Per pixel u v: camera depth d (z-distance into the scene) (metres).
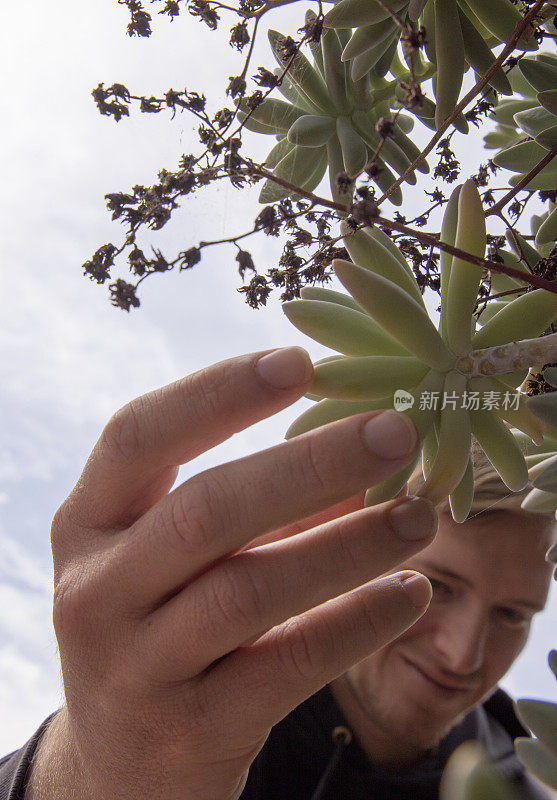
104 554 0.27
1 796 0.34
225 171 0.26
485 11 0.29
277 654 0.27
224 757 0.28
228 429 0.27
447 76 0.29
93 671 0.27
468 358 0.26
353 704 0.45
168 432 0.26
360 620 0.27
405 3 0.28
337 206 0.26
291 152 0.33
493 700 0.51
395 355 0.27
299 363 0.25
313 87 0.32
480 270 0.26
